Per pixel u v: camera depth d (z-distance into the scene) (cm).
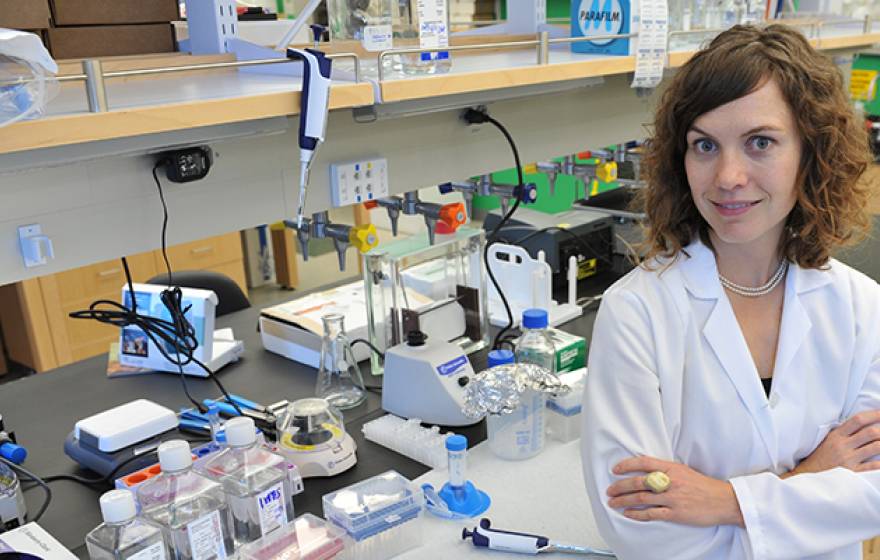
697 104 95
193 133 122
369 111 147
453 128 181
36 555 118
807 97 92
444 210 170
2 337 382
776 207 96
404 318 188
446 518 134
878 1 269
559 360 175
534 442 152
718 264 109
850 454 104
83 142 104
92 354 365
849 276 112
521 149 202
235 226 146
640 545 99
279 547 119
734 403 103
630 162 230
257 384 191
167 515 119
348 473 149
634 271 112
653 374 103
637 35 176
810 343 108
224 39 149
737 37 95
